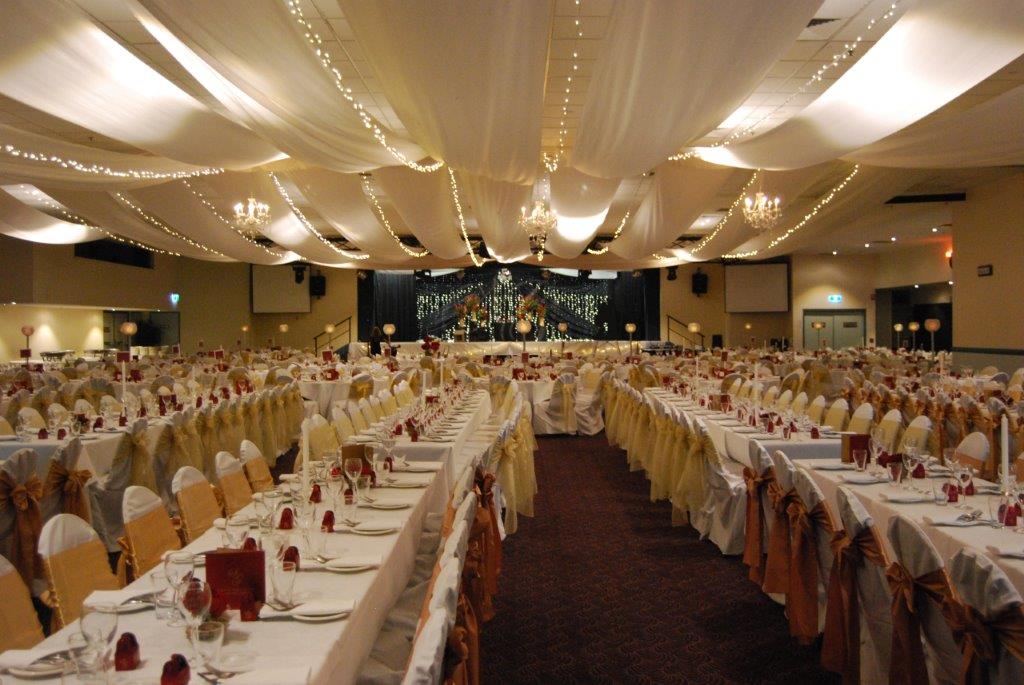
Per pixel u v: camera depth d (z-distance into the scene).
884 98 6.42
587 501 8.00
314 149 7.63
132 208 13.45
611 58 5.70
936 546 3.68
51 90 6.07
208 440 7.70
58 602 3.08
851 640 3.46
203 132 7.37
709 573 5.68
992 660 2.54
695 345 26.11
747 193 12.70
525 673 4.09
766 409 8.45
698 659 4.24
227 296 25.45
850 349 22.16
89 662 2.08
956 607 2.64
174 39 5.64
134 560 3.65
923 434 6.50
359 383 12.70
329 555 3.31
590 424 12.99
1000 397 9.43
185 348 25.17
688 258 19.22
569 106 9.82
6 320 17.62
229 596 2.62
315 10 6.99
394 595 3.54
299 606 2.69
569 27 7.24
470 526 3.47
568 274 26.34
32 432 6.96
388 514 4.13
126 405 8.36
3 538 4.73
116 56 5.86
